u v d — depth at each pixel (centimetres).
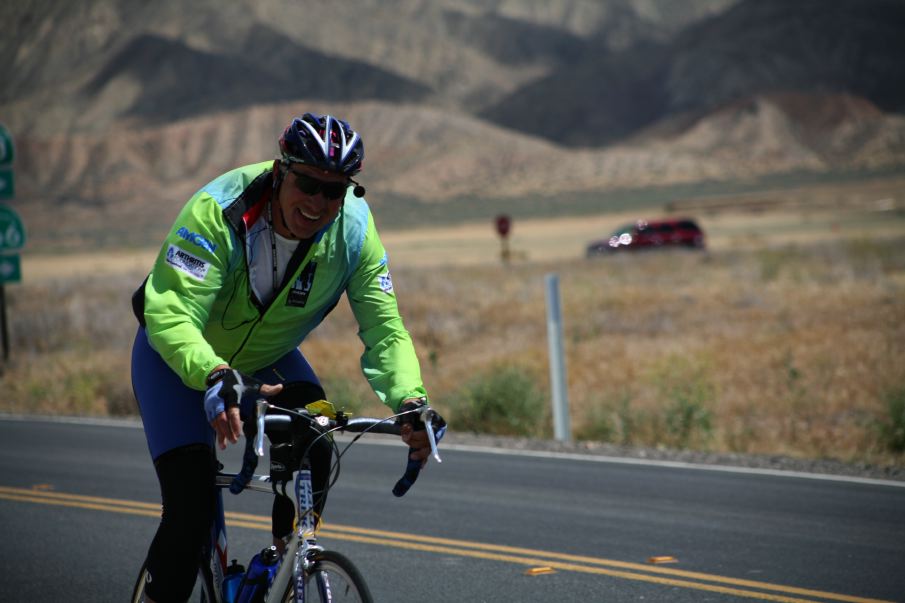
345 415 699
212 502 757
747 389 2712
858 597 1112
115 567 1251
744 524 1435
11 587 1175
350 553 1306
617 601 1107
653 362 3042
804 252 6788
